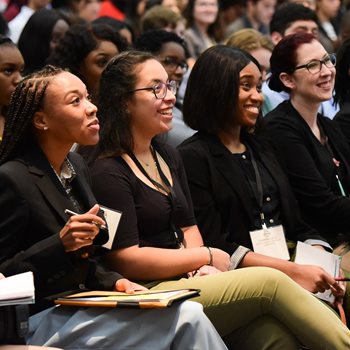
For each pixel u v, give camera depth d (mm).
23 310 6438
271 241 8656
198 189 8641
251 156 8961
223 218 8656
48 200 6859
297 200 9516
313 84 9609
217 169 8672
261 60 11898
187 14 16734
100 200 7566
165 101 7918
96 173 7637
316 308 7348
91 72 10680
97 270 7168
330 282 8219
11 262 6664
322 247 8992
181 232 8109
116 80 7953
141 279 7570
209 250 7766
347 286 8719
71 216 6773
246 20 17672
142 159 7969
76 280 6973
